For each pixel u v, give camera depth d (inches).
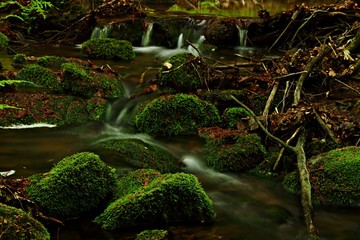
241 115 245.9
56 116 242.7
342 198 172.2
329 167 180.2
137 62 365.7
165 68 287.7
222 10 587.2
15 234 126.2
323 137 213.8
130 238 145.3
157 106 241.1
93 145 216.5
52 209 151.1
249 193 184.7
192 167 206.4
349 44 308.5
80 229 149.0
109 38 414.0
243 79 284.7
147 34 441.1
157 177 167.9
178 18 450.6
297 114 221.6
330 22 386.9
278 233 157.1
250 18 446.6
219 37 428.1
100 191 161.8
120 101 274.7
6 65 319.3
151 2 625.0
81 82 273.7
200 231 153.4
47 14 439.2
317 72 280.1
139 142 215.0
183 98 244.5
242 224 160.6
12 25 434.6
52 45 415.2
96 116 251.8
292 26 401.4
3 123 228.5
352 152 186.2
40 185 155.3
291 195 183.3
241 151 204.5
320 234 157.8
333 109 244.8
